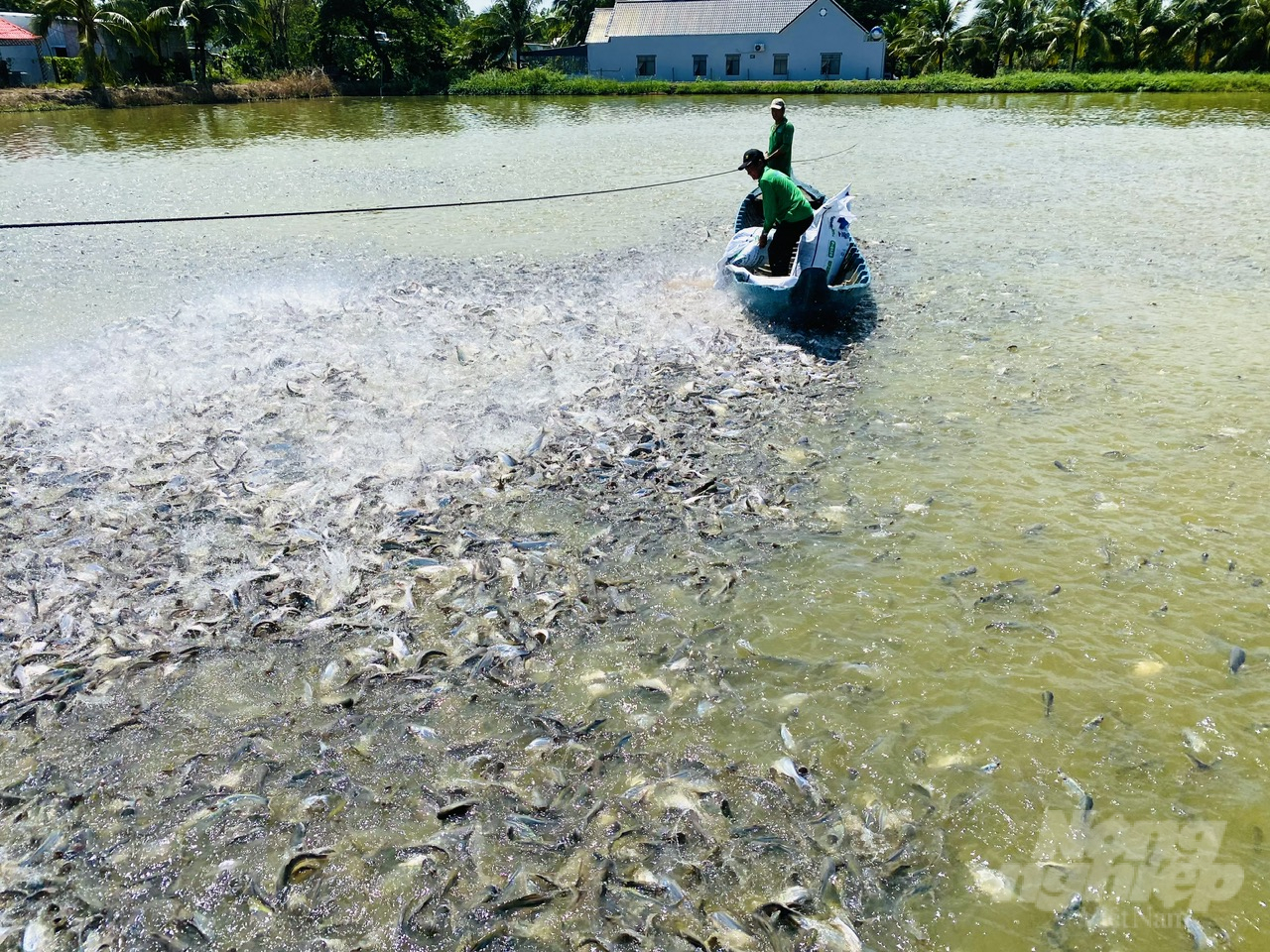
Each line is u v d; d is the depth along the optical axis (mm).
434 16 58188
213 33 50375
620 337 9719
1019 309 10453
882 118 35906
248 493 6621
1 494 6605
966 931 3490
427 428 7613
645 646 5070
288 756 4355
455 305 10812
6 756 4375
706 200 17797
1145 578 5465
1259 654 4828
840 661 4906
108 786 4199
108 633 5176
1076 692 4633
